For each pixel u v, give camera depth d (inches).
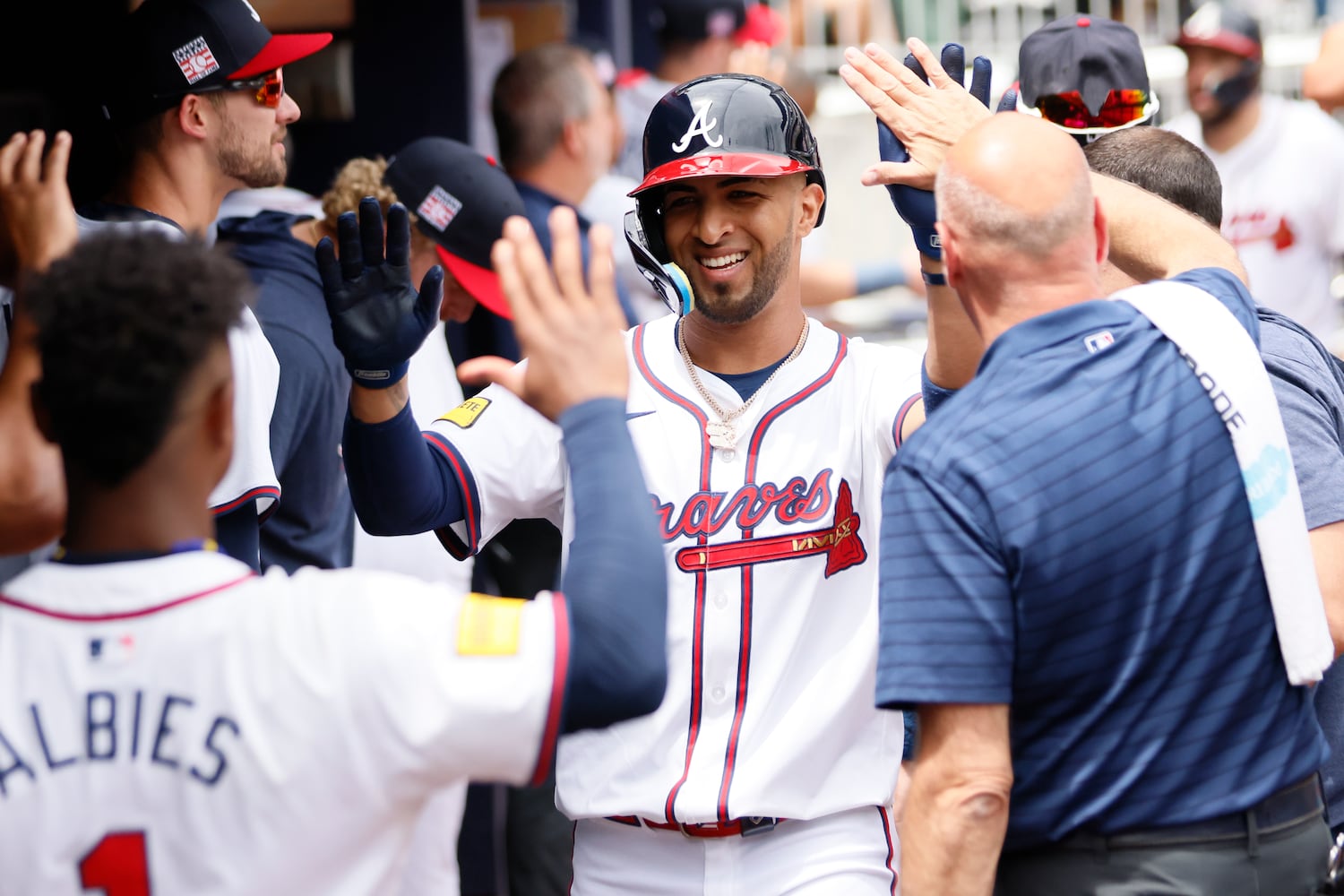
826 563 355.9
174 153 428.5
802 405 364.5
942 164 318.7
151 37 421.7
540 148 665.6
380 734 224.2
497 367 252.7
